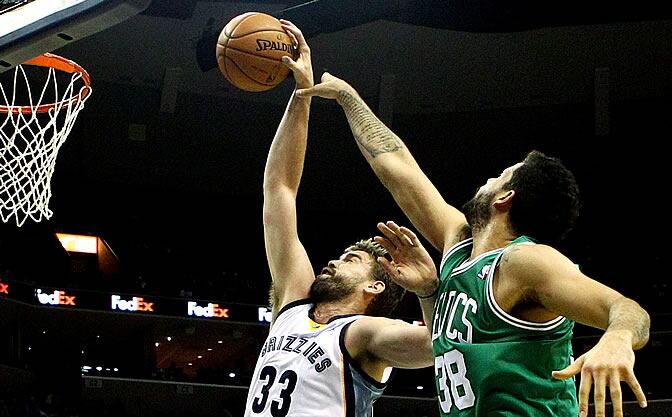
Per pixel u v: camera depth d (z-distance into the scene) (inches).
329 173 845.2
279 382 136.3
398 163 118.1
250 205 837.8
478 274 94.3
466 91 800.9
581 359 74.1
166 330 770.2
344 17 558.9
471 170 827.4
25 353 734.5
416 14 636.1
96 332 765.3
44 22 183.9
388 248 107.4
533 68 776.3
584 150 814.5
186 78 775.1
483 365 89.4
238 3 704.4
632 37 740.7
